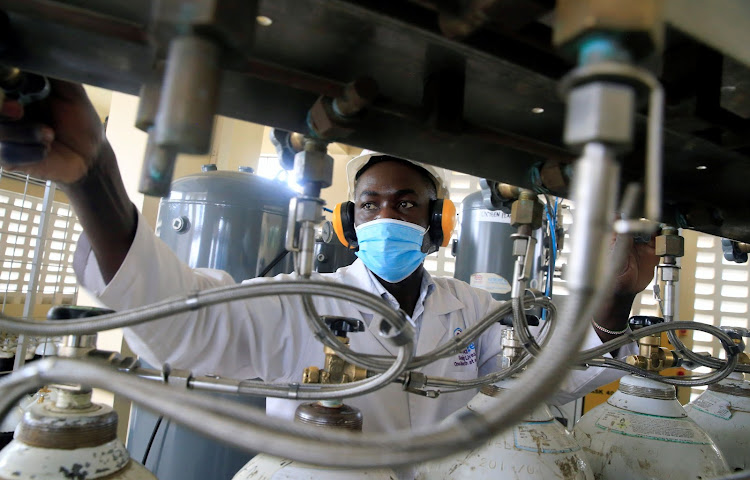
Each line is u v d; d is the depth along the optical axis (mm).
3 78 332
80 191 518
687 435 664
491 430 187
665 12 215
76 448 429
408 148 417
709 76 368
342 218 950
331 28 304
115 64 328
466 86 370
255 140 2414
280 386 433
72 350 435
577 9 192
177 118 210
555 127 436
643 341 725
